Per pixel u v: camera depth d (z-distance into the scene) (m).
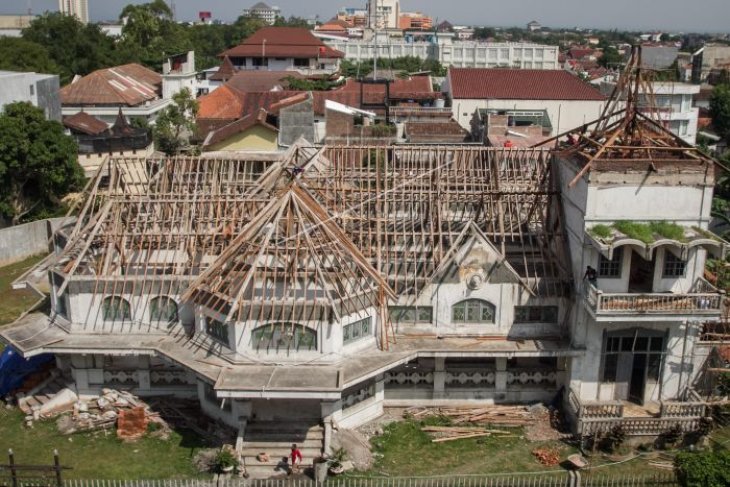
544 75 116.75
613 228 39.50
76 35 149.00
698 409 39.78
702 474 32.97
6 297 60.88
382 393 42.38
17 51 118.88
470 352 40.94
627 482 35.09
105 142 91.94
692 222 39.88
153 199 46.12
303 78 132.12
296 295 38.84
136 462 38.16
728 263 50.00
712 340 42.03
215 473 37.16
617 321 39.12
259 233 41.06
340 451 37.38
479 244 41.62
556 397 43.44
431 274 42.28
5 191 72.38
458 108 112.56
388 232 44.19
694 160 39.56
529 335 42.84
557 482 36.28
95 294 42.34
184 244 44.31
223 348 39.56
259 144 82.38
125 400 42.91
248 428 39.00
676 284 40.56
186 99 98.50
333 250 40.62
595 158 39.25
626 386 42.16
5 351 46.38
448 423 41.81
